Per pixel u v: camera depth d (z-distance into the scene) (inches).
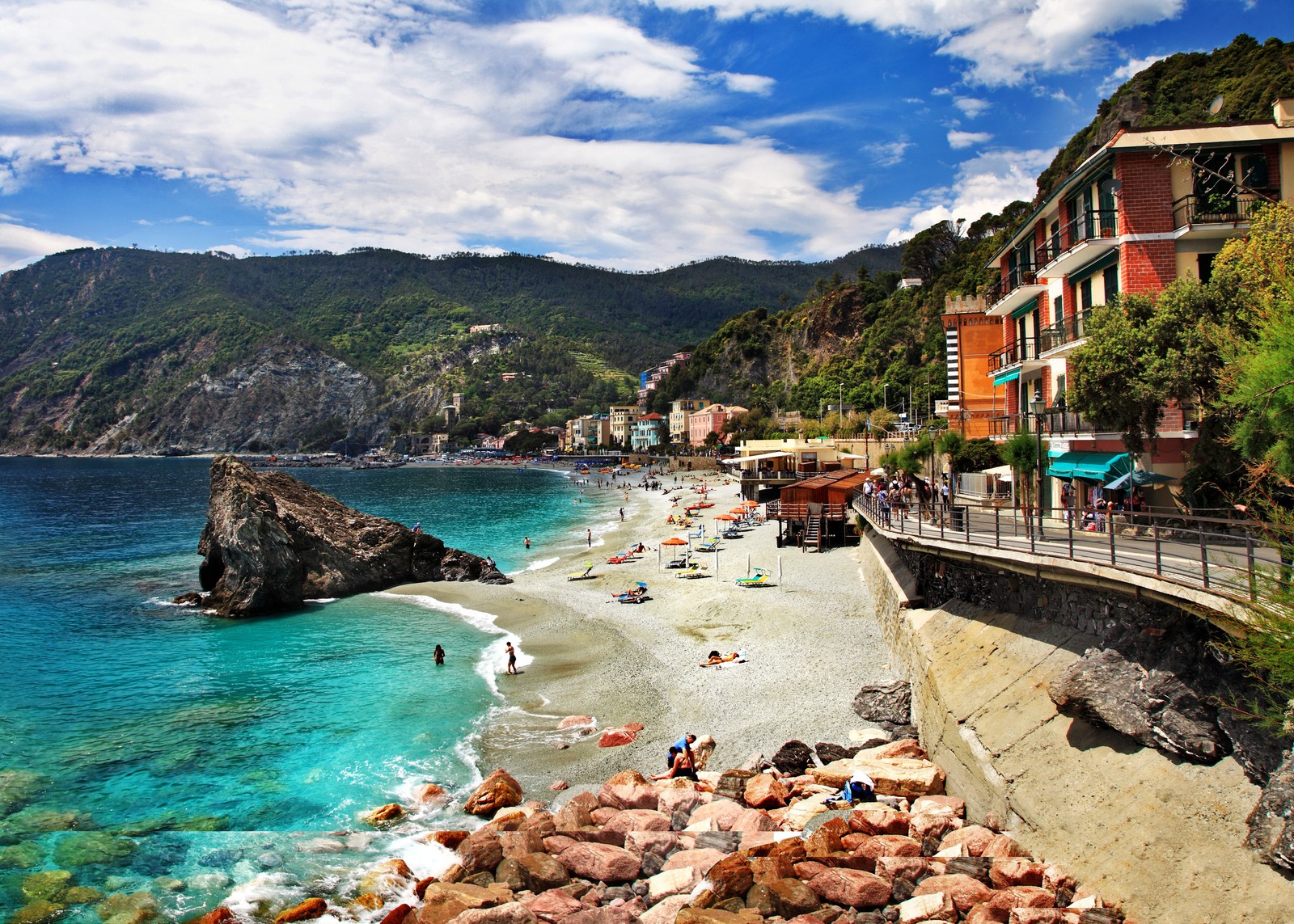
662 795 819.4
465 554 2395.4
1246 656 458.0
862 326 7342.5
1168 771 561.3
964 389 1959.9
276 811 894.4
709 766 945.5
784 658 1307.8
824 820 735.1
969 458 1726.1
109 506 5017.2
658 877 658.2
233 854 784.9
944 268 6092.5
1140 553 753.6
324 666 1465.3
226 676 1411.2
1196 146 1066.7
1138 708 588.4
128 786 962.1
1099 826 564.1
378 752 1056.2
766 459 3535.9
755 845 685.9
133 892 714.8
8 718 1195.9
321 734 1122.0
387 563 2308.1
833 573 1915.6
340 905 687.1
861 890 588.1
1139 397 939.3
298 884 725.9
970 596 992.2
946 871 597.3
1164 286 1075.3
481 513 4515.3
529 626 1734.7
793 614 1567.4
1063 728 666.2
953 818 692.7
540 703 1222.3
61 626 1828.2
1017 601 872.9
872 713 1024.2
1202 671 565.0
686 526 3265.3
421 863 764.0
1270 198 1022.4
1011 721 716.7
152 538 3444.9
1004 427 1667.1
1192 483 937.5
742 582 1879.9
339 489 6796.3
